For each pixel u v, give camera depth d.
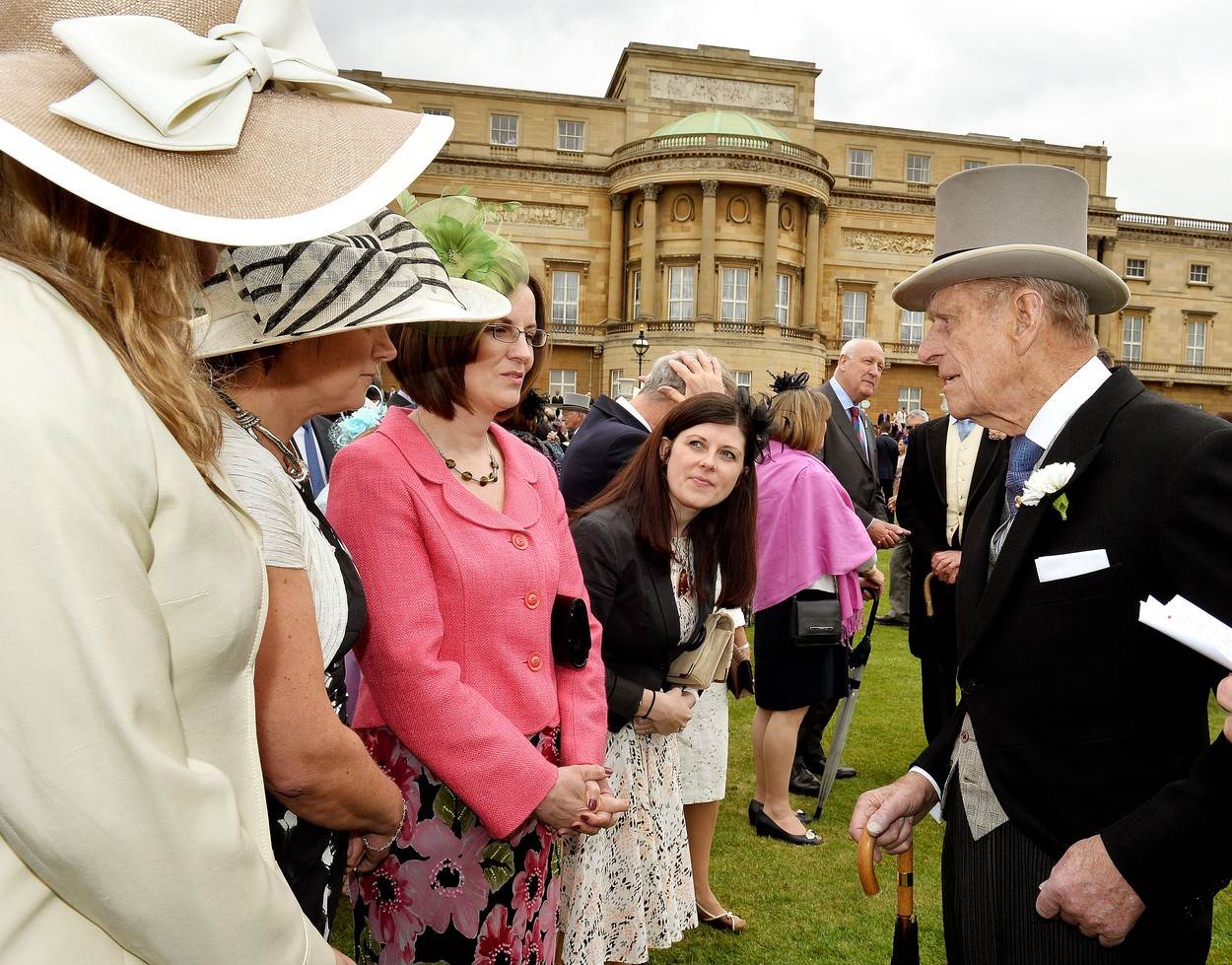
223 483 0.90
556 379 30.53
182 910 0.71
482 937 1.66
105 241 0.80
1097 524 1.42
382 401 3.91
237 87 0.89
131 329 0.78
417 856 1.66
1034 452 1.62
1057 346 1.59
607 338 30.05
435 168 29.81
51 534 0.67
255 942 0.77
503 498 1.87
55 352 0.72
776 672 3.72
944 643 4.37
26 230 0.78
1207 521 1.26
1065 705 1.45
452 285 1.59
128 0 0.87
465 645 1.68
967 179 1.71
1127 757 1.41
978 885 1.61
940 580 4.31
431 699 1.57
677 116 32.31
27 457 0.67
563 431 12.55
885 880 3.41
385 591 1.60
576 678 1.92
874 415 31.81
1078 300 1.59
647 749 2.37
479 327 1.71
